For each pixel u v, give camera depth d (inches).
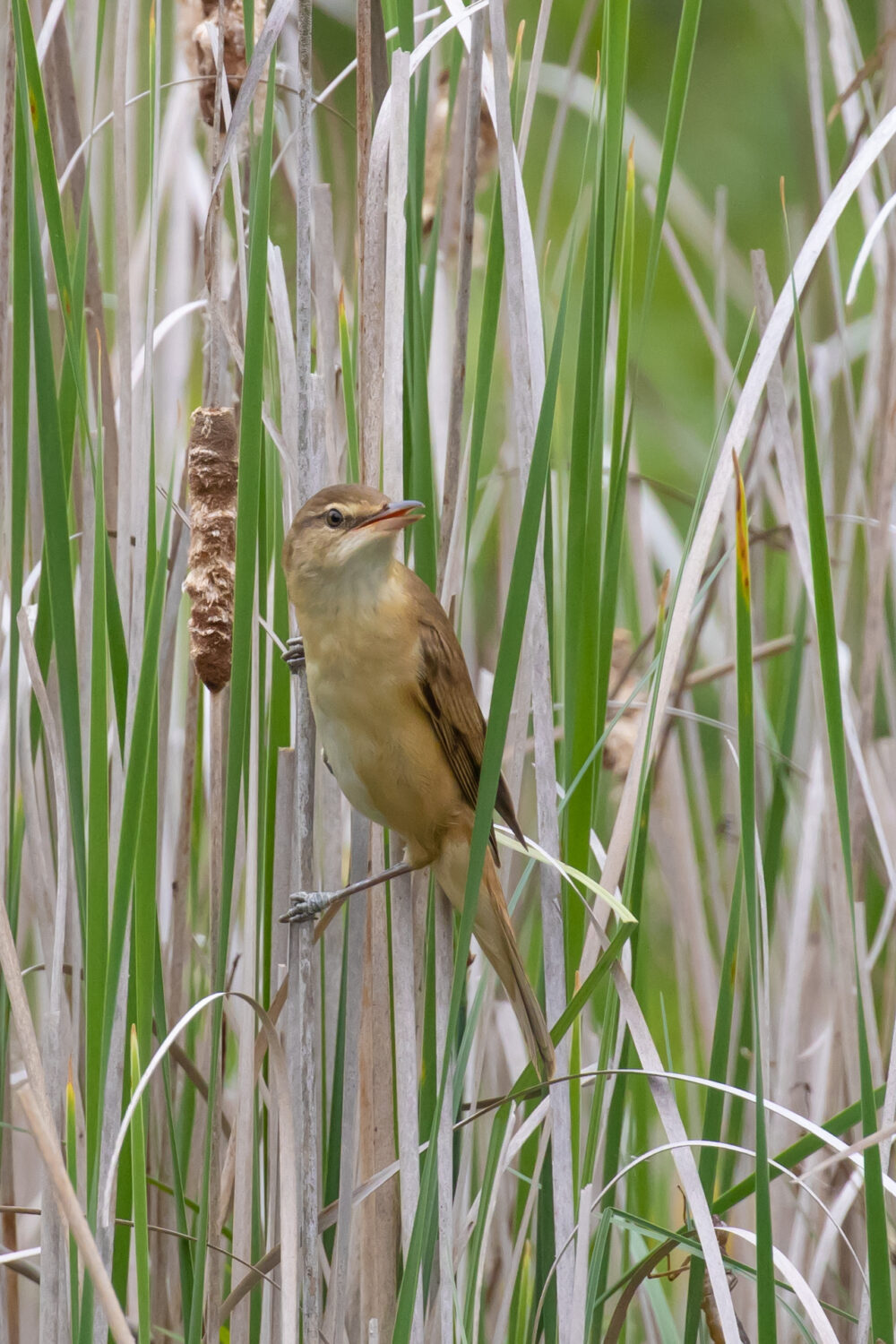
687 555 223.3
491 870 231.6
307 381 212.4
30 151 217.2
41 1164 204.7
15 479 213.5
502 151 204.8
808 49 290.7
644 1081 297.9
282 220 324.8
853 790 277.7
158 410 308.0
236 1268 222.1
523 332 211.0
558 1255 209.2
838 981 261.3
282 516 248.2
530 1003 225.9
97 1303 194.5
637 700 301.3
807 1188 214.5
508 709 179.5
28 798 239.5
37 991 299.1
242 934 258.8
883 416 279.9
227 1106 268.5
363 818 231.3
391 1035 229.8
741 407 206.4
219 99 224.2
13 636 235.5
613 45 204.4
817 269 331.6
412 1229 203.9
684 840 314.7
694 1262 229.8
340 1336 214.2
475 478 216.2
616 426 221.0
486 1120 282.2
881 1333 192.4
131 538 229.0
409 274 220.4
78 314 213.2
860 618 333.4
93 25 294.5
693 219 396.8
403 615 225.9
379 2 223.1
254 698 240.8
